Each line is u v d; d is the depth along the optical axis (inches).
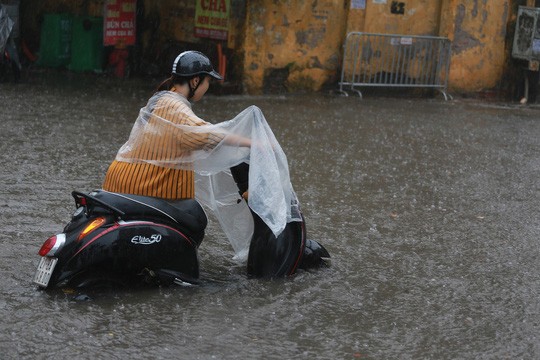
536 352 220.5
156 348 207.3
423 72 777.6
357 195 382.6
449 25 773.9
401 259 293.7
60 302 230.8
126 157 250.4
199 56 255.6
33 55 765.3
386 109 685.9
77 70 761.6
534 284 274.4
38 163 393.7
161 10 754.2
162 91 255.1
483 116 689.0
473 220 352.5
